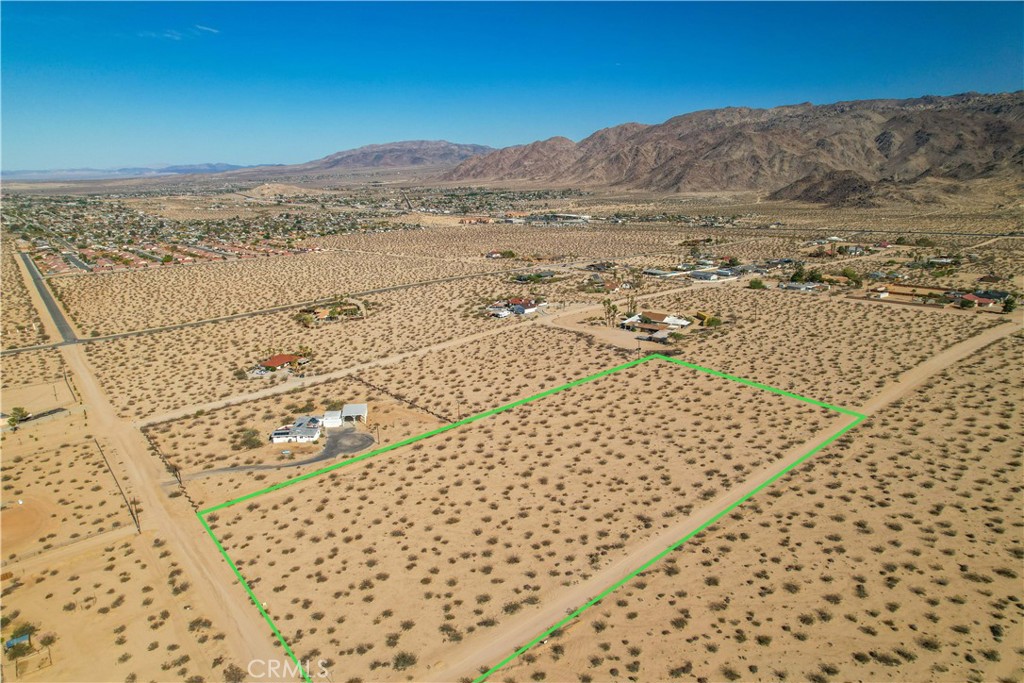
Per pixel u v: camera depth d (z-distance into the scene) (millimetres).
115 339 92438
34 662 31094
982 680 27094
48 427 60969
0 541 41688
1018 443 48969
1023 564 34750
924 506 40969
